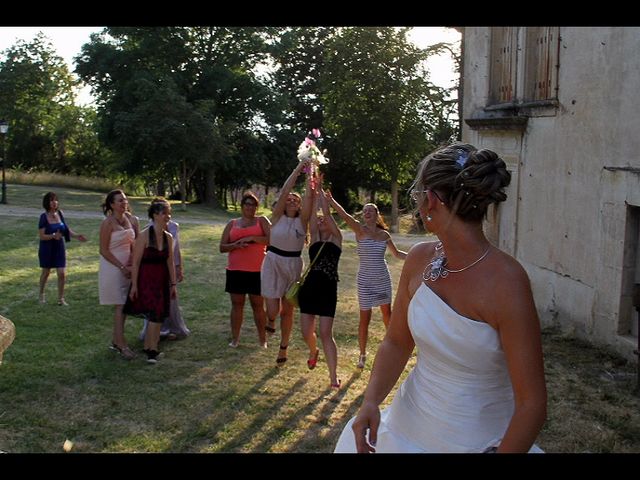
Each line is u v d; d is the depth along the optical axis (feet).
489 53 35.45
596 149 25.94
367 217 22.65
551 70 29.89
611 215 24.80
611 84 24.93
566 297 28.32
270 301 22.27
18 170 145.89
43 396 18.97
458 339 6.96
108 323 27.76
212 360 22.93
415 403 7.64
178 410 18.11
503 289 6.70
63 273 31.30
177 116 106.32
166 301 22.34
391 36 94.68
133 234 23.21
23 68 145.07
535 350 6.62
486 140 35.65
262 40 129.39
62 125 159.84
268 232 24.13
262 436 16.46
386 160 97.19
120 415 17.69
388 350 8.23
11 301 31.83
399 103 94.38
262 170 139.13
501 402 7.25
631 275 24.20
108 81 124.67
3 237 55.06
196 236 61.41
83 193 117.80
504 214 34.22
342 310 32.19
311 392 19.79
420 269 7.75
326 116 103.60
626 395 19.94
